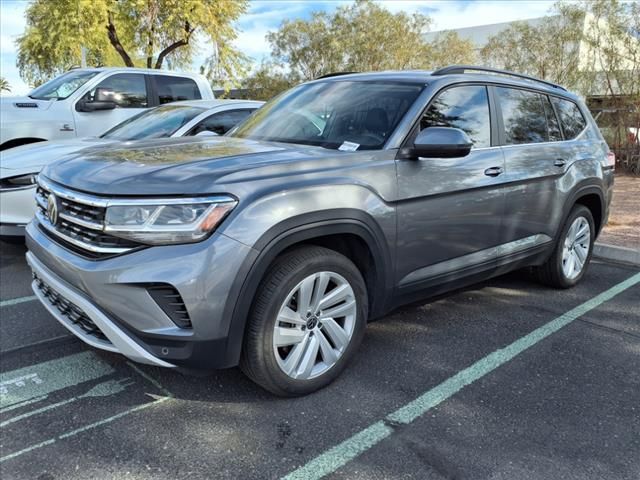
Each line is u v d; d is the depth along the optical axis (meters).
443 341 3.77
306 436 2.65
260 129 3.94
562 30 16.38
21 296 4.50
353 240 3.13
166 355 2.54
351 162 3.05
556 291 4.92
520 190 4.04
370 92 3.73
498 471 2.44
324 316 2.99
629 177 12.96
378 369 3.34
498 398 3.04
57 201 2.89
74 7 14.53
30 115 7.15
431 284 3.55
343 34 27.34
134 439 2.60
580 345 3.77
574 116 4.97
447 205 3.47
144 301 2.48
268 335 2.73
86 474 2.35
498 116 4.02
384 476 2.39
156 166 2.77
